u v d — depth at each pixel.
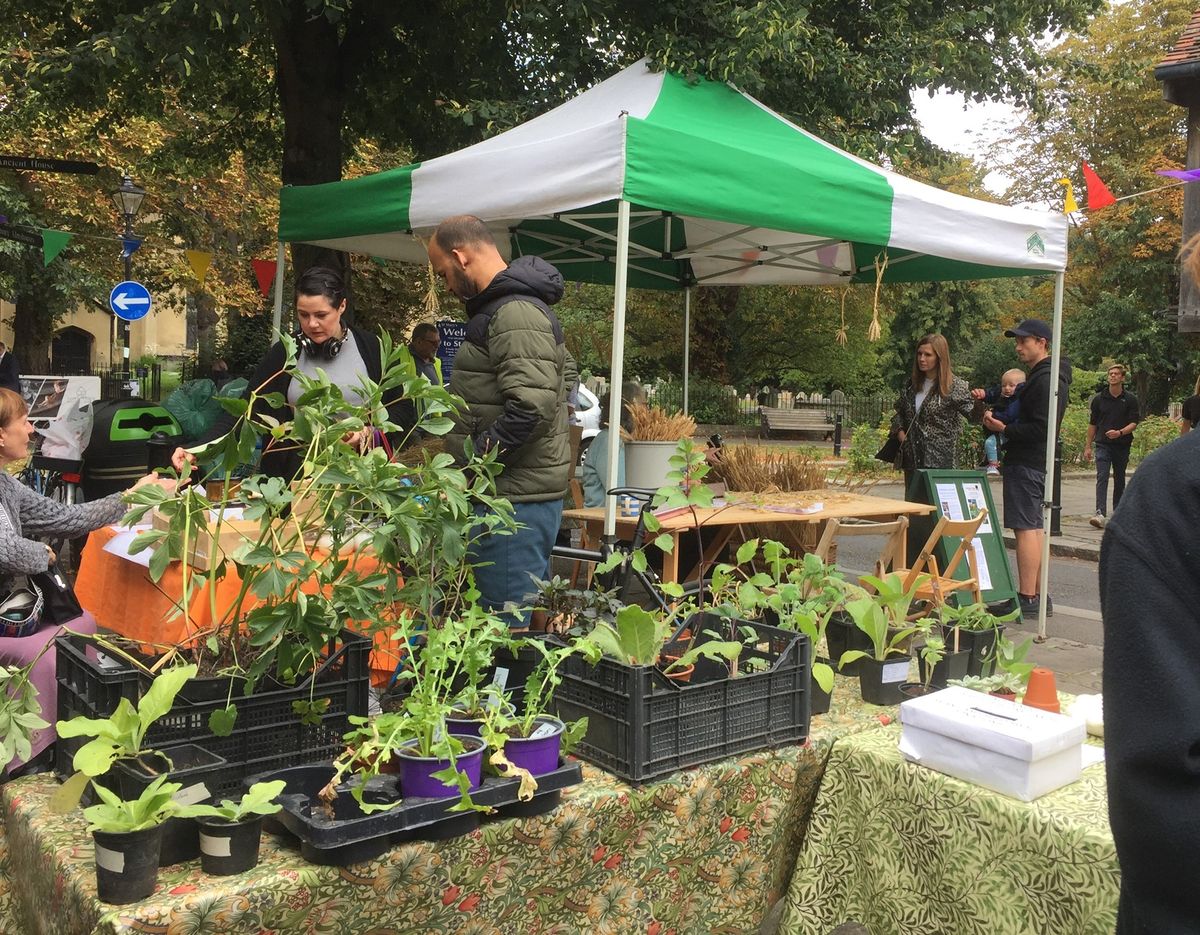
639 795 1.91
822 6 9.02
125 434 6.12
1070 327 26.67
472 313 3.07
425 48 8.80
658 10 7.75
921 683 2.64
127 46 6.66
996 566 6.13
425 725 1.69
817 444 22.39
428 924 1.65
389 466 1.96
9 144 15.13
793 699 2.20
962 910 1.88
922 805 1.96
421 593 2.12
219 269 19.59
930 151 11.08
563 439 3.10
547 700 1.95
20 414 2.86
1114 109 25.31
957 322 28.73
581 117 4.98
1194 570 0.98
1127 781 0.98
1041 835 1.74
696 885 2.04
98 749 1.58
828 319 23.56
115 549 2.75
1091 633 6.18
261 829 1.64
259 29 7.11
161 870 1.53
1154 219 24.30
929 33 9.21
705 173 3.99
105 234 18.00
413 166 4.59
